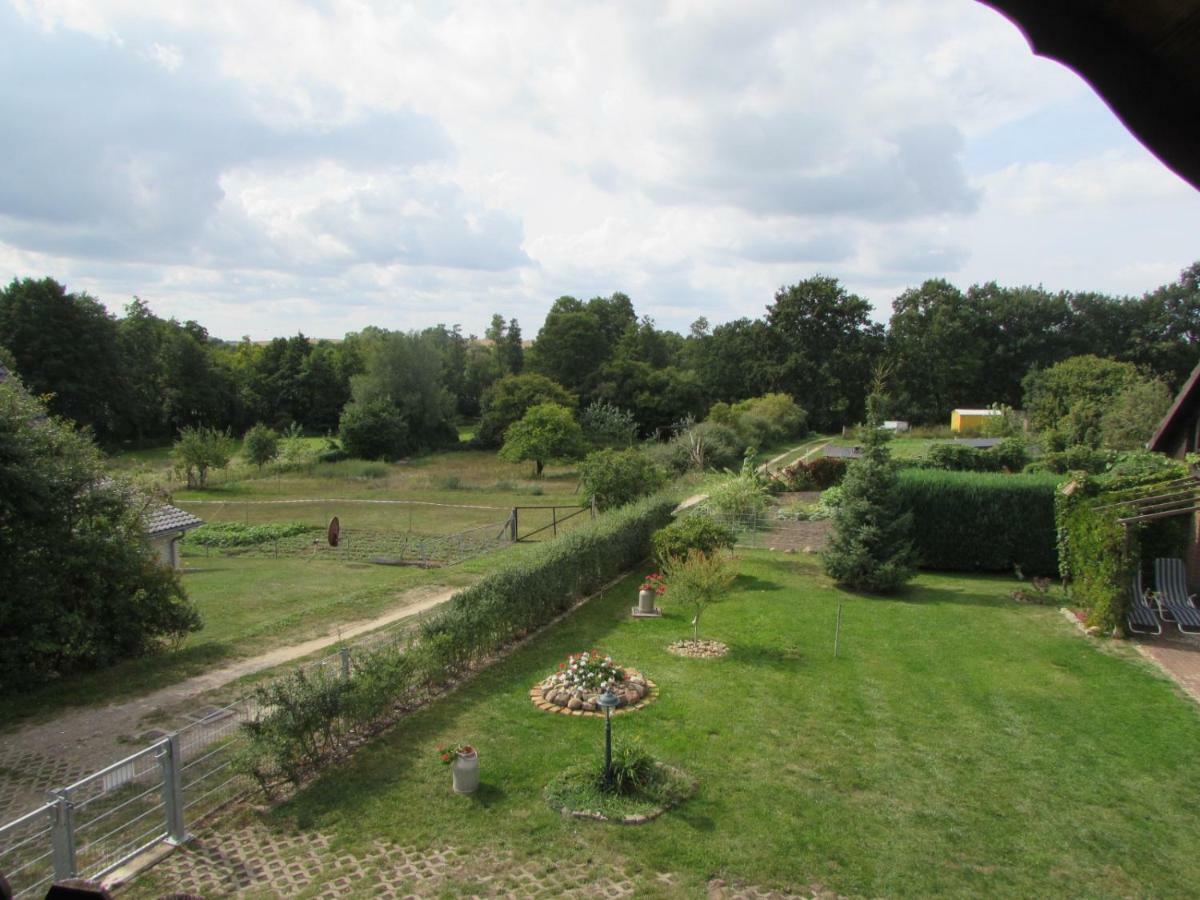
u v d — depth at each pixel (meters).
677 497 29.70
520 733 10.80
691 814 8.77
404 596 19.86
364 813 8.68
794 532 26.22
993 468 32.38
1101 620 15.63
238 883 7.41
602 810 8.69
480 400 77.19
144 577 14.73
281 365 81.38
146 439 67.88
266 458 52.38
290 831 8.32
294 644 15.49
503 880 7.52
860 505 19.23
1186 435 20.73
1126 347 76.25
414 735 10.72
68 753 10.27
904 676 13.36
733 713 11.63
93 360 58.38
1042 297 78.69
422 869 7.68
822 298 75.06
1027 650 14.85
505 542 29.80
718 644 14.95
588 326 75.75
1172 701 12.32
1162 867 7.95
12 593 12.52
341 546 29.50
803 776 9.71
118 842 7.97
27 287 55.50
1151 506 15.49
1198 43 1.44
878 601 18.55
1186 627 16.03
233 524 33.59
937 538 21.98
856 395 74.56
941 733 11.05
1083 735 11.03
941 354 75.56
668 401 69.50
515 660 13.95
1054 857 8.09
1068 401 48.50
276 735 9.04
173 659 14.38
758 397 74.00
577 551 18.19
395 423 61.31
